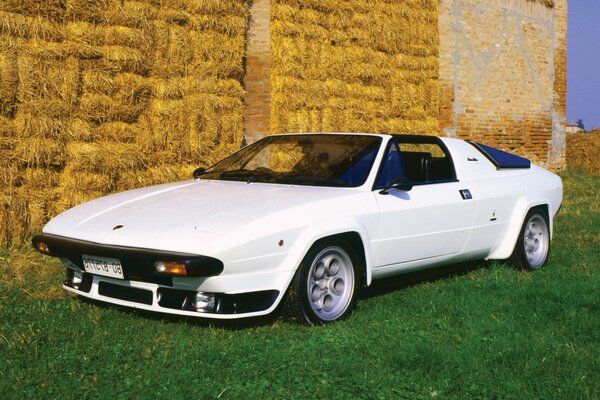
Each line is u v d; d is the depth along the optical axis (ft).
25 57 21.72
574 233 26.20
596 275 18.56
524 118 49.34
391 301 15.47
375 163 15.44
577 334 13.03
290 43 31.04
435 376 10.62
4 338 12.03
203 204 13.79
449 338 12.63
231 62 27.22
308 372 10.68
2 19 21.17
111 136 24.13
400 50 35.76
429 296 15.80
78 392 9.70
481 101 45.83
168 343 11.98
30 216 21.76
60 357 11.12
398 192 15.56
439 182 17.08
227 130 27.20
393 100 35.50
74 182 22.85
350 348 11.85
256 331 12.82
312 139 16.72
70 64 22.79
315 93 31.78
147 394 9.68
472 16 44.78
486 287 16.74
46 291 15.84
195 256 11.75
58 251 13.73
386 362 11.14
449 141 18.54
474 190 17.81
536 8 49.70
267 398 9.66
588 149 56.80
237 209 13.21
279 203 13.50
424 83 36.96
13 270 17.79
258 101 33.40
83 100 23.22
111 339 12.16
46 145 22.07
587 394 9.82
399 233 15.35
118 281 13.14
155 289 12.71
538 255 20.08
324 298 13.78
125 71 24.35
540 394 9.86
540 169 21.26
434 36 37.22
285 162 16.37
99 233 13.10
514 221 19.07
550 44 51.21
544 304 15.10
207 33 26.53
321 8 32.07
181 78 25.96
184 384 10.00
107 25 23.86
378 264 15.02
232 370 10.68
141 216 13.48
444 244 16.81
